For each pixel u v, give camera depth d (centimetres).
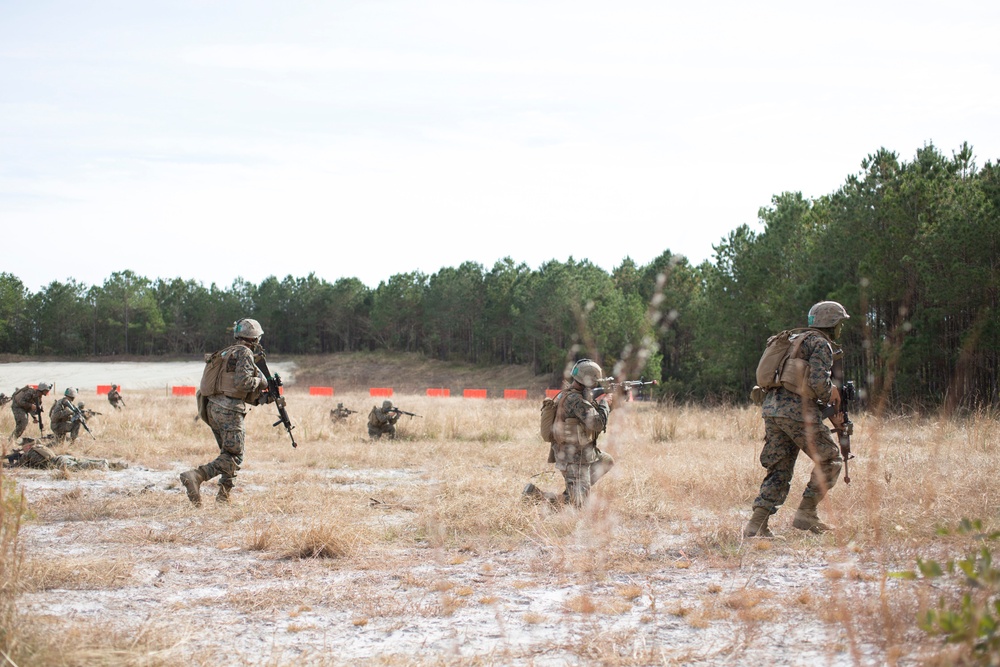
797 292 2367
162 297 11269
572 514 615
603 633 368
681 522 599
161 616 400
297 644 362
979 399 1532
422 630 381
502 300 7056
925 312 1862
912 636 323
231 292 10962
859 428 1077
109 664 320
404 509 704
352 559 526
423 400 3011
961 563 246
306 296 10475
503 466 998
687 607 404
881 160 2291
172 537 587
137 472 988
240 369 744
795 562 490
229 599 434
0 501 388
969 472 706
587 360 693
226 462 734
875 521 295
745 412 1633
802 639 348
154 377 7500
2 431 1410
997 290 1798
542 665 331
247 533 595
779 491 569
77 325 10762
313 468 1027
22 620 351
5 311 10594
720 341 2964
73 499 734
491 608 416
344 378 7788
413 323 9344
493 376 6297
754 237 2934
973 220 1895
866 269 1886
